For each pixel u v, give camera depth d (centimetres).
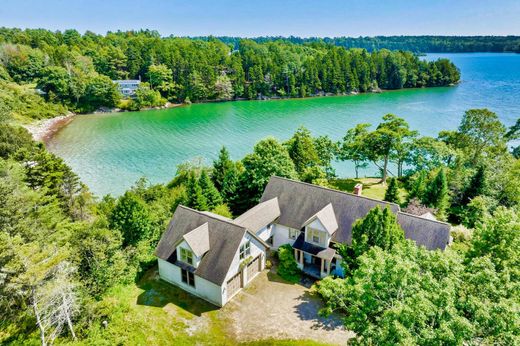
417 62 19575
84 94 13100
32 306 2273
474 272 1599
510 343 1234
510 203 4428
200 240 2908
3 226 2928
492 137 6025
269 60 18450
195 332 2534
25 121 10106
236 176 4841
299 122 11194
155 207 4119
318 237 3241
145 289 3050
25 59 13850
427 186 4628
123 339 2298
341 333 2517
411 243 1856
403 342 1221
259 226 3338
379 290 1600
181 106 14938
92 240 2861
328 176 6606
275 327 2588
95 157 7825
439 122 10506
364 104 14288
